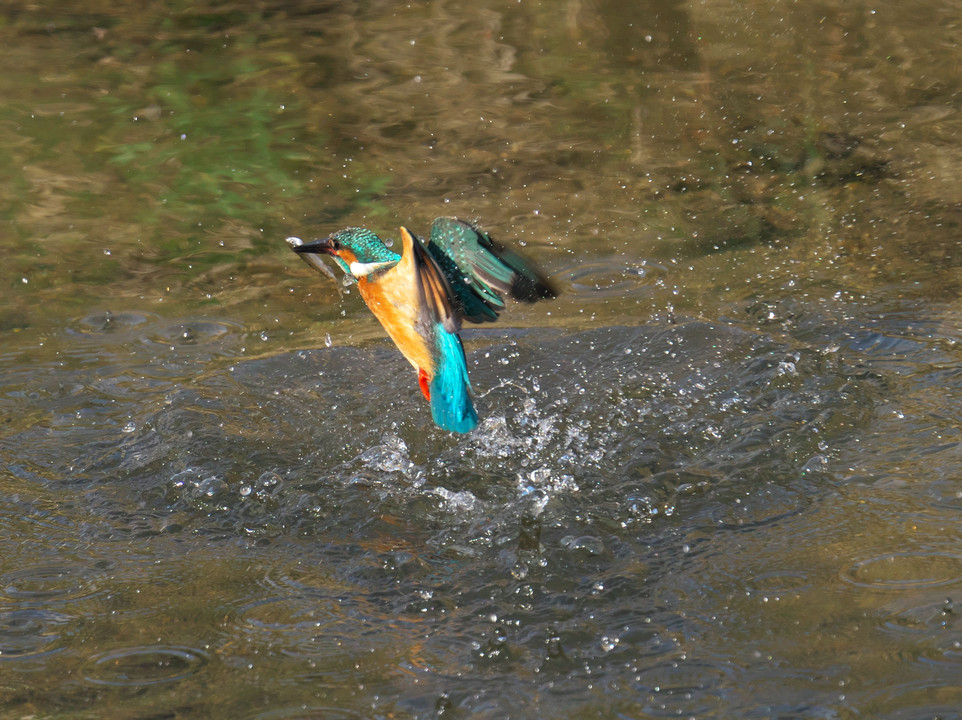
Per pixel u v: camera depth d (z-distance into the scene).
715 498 7.62
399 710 5.62
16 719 5.61
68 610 6.60
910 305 10.68
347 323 11.08
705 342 10.01
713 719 5.42
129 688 5.85
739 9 19.89
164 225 13.43
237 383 9.64
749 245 12.43
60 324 11.19
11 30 19.69
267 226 13.37
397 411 9.13
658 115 16.08
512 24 19.80
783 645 5.96
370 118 16.30
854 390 8.96
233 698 5.75
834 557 6.76
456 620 6.42
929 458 7.89
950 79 16.55
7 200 13.98
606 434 8.65
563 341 10.29
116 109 16.55
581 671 5.88
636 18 19.72
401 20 20.14
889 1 19.92
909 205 12.98
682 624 6.23
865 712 5.38
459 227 7.33
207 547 7.33
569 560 6.97
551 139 15.52
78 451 8.63
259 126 16.03
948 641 5.86
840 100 16.14
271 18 20.27
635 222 13.15
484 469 8.25
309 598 6.70
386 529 7.51
